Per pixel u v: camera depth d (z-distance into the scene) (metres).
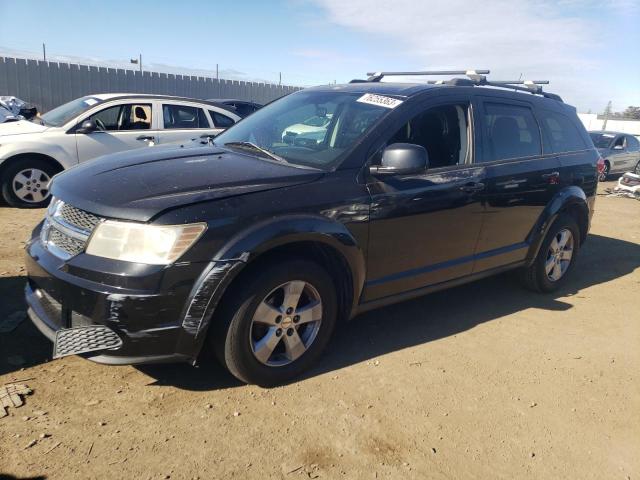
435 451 2.82
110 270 2.69
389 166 3.33
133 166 3.29
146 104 8.03
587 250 7.35
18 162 7.12
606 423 3.23
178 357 2.84
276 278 3.02
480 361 3.83
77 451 2.55
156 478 2.44
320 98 4.22
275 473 2.54
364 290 3.57
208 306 2.79
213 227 2.78
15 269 4.72
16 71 16.03
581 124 5.48
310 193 3.17
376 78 5.00
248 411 2.98
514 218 4.54
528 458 2.84
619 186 12.86
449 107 4.11
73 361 3.33
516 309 4.87
